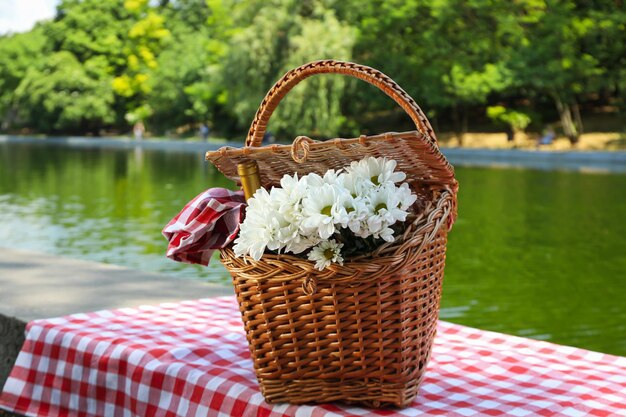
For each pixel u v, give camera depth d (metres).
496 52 33.97
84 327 2.27
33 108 58.97
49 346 2.22
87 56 62.47
